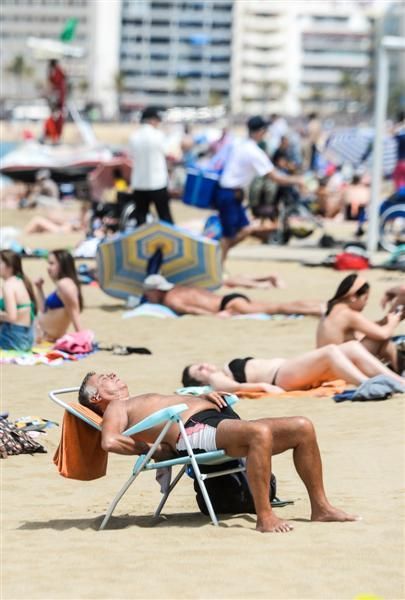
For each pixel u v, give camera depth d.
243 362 26.84
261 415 24.28
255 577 13.73
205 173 45.22
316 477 16.39
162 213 47.25
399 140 57.25
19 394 27.20
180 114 190.88
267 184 61.28
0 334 31.69
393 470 19.44
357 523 16.12
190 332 35.97
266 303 38.78
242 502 17.09
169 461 16.48
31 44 95.81
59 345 32.38
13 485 19.80
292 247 61.25
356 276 27.59
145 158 46.72
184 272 40.53
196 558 14.62
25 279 31.84
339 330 27.42
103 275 40.56
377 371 26.02
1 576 14.20
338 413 24.14
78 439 17.06
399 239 57.34
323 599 12.90
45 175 83.56
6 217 77.19
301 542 15.21
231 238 45.91
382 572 13.83
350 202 77.12
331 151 70.56
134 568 14.32
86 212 70.94
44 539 16.12
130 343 34.25
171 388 27.94
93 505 18.39
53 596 13.32
